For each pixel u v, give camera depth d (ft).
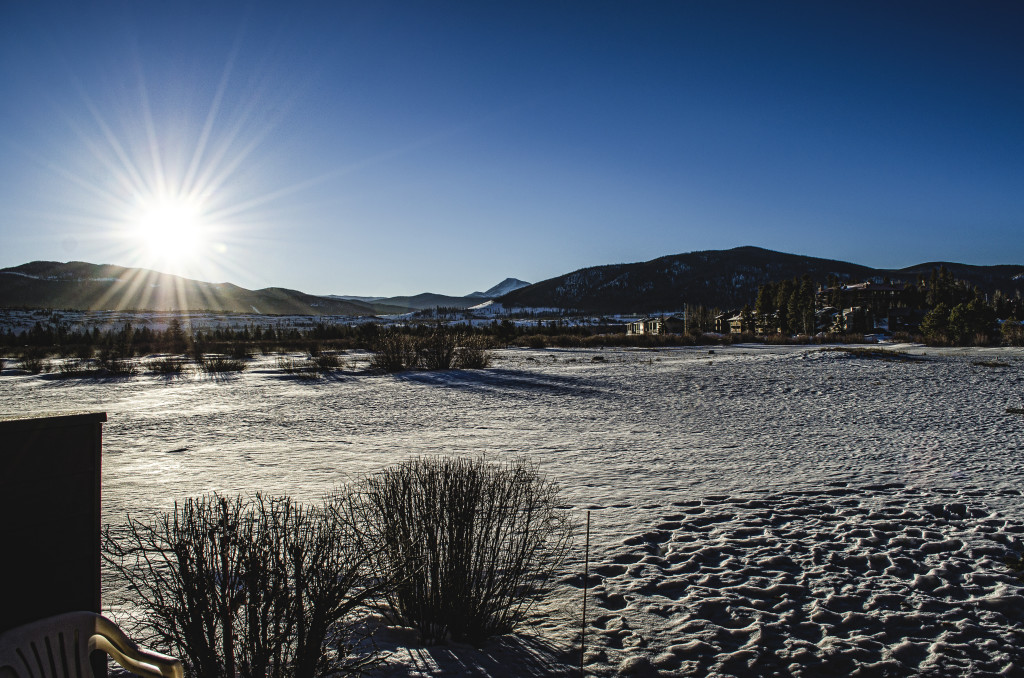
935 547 17.07
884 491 23.50
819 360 95.66
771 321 333.62
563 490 23.72
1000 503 21.52
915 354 104.06
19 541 6.76
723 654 11.18
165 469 27.94
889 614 12.91
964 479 25.27
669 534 18.21
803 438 35.73
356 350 157.38
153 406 54.80
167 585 8.71
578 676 10.28
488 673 10.18
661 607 13.20
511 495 13.67
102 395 65.46
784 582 14.64
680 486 24.43
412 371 92.02
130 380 83.76
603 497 22.65
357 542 11.32
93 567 7.34
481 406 52.31
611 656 11.03
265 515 9.36
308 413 48.73
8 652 6.21
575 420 44.04
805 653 11.25
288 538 8.91
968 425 39.17
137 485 24.67
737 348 166.50
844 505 21.53
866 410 46.98
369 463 29.07
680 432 38.37
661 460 29.73
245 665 8.31
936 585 14.48
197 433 39.14
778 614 12.92
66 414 7.20
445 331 100.42
